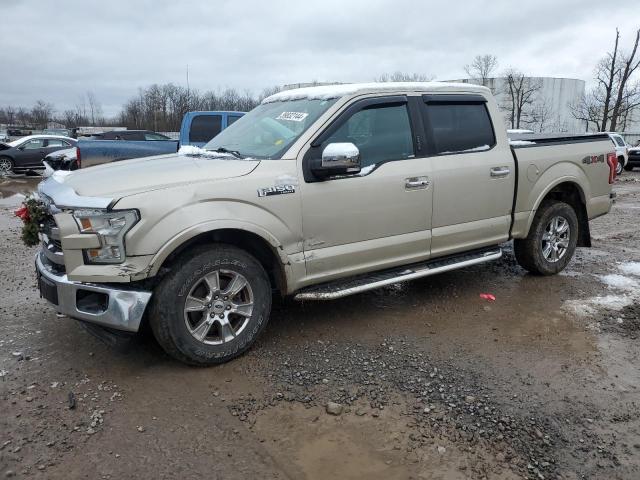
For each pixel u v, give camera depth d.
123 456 2.80
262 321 3.97
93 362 3.84
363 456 2.83
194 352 3.67
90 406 3.27
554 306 5.05
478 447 2.91
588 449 2.90
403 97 4.58
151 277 3.53
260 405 3.29
